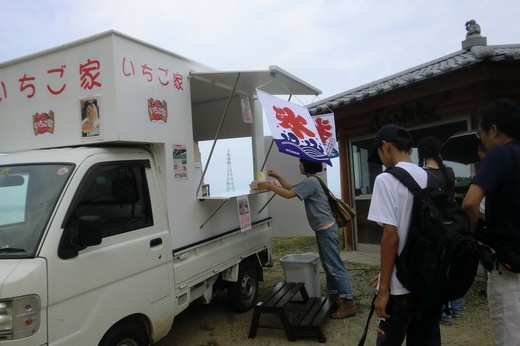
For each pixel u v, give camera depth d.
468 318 4.45
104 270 2.89
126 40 3.31
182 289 3.75
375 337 4.15
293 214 8.24
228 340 4.28
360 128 7.88
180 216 3.83
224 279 4.74
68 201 2.76
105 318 2.87
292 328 4.14
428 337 2.52
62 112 3.43
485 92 5.77
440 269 2.14
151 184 3.57
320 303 4.62
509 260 2.32
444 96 6.33
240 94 5.25
